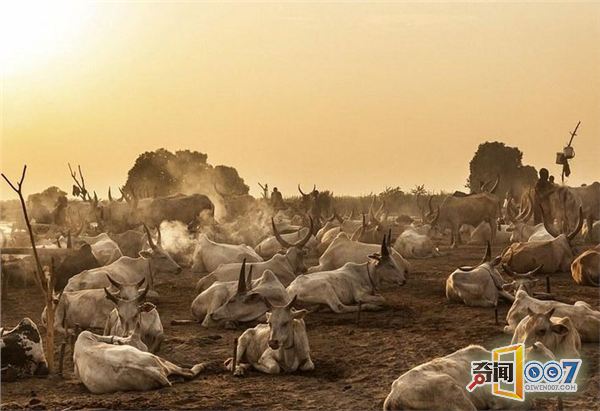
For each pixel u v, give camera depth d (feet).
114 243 84.89
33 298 70.79
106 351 41.14
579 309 46.62
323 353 47.78
